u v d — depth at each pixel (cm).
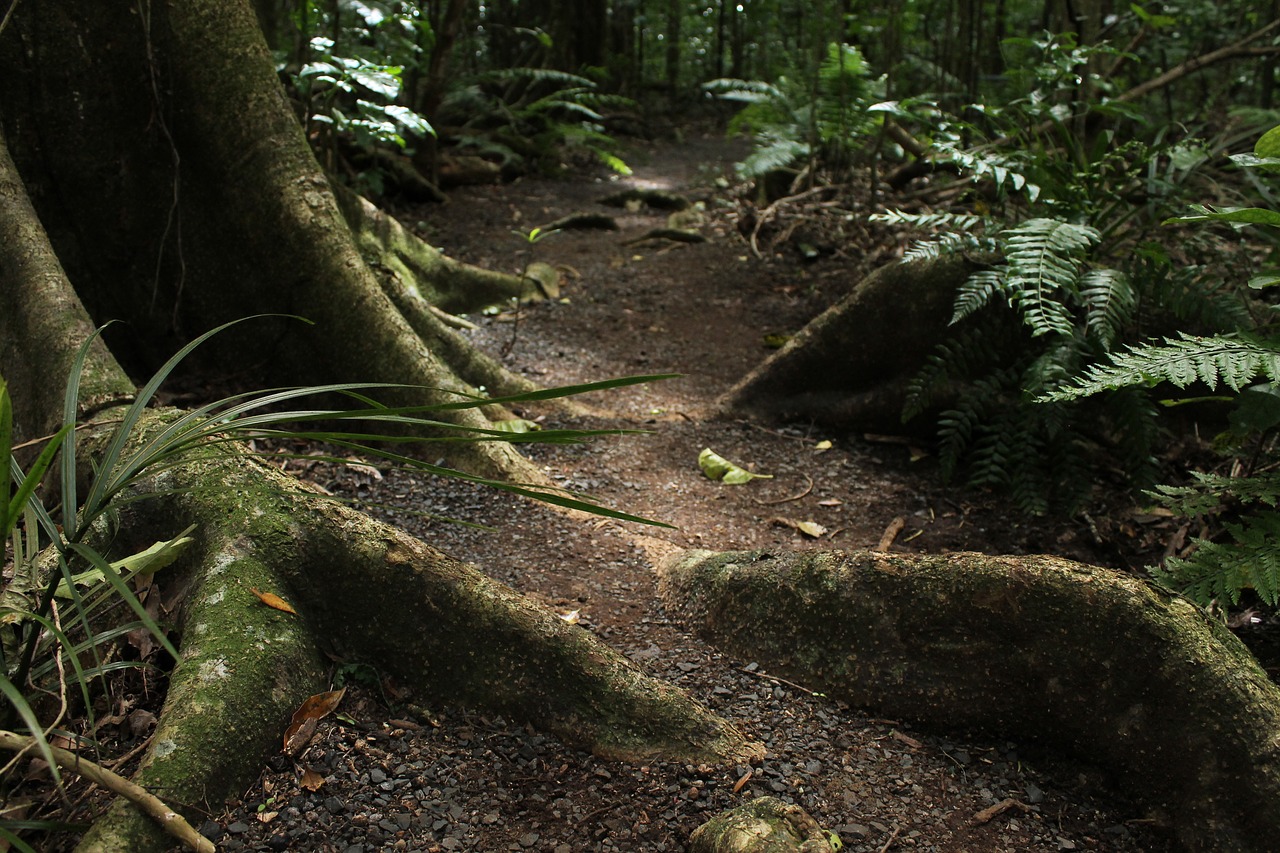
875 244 682
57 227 380
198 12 379
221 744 204
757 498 389
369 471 355
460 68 1278
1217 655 216
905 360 427
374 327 388
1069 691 229
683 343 562
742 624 271
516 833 206
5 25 338
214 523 245
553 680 238
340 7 617
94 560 158
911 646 247
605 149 1185
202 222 393
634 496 377
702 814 214
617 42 1759
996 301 400
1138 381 280
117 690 231
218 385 398
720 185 942
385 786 214
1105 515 371
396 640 243
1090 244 387
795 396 458
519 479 357
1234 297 363
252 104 389
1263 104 795
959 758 238
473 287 582
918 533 365
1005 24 1141
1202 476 287
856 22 805
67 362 299
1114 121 680
